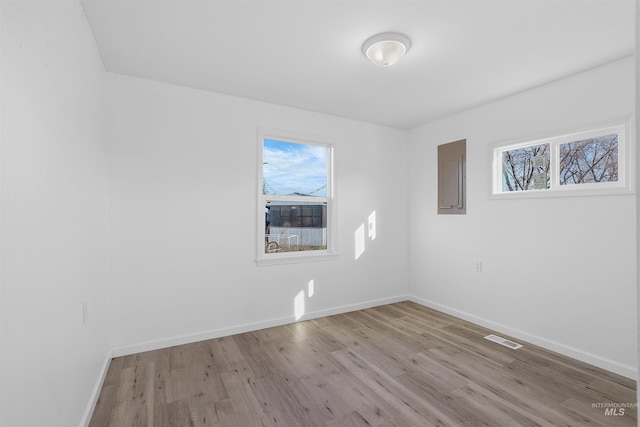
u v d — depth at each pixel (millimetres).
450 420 1784
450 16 1834
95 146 2096
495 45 2141
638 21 374
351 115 3668
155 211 2695
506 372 2316
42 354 1138
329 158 3740
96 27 1933
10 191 910
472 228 3391
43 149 1164
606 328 2365
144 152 2654
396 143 4180
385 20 1877
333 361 2484
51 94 1250
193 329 2846
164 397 1994
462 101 3195
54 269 1273
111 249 2523
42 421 1130
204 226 2902
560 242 2645
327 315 3600
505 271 3062
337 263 3693
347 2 1716
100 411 1851
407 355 2590
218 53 2264
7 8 893
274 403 1940
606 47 2148
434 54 2262
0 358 845
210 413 1842
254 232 3152
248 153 3129
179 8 1760
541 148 2873
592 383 2162
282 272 3320
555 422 1763
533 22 1880
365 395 2025
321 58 2338
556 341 2656
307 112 3484
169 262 2748
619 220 2314
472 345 2787
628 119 2262
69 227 1485
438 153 3811
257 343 2818
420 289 4070
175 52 2246
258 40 2096
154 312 2686
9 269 901
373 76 2637
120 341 2553
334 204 3676
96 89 2121
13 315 921
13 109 930
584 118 2492
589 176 2520
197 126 2881
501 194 3096
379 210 4031
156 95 2711
